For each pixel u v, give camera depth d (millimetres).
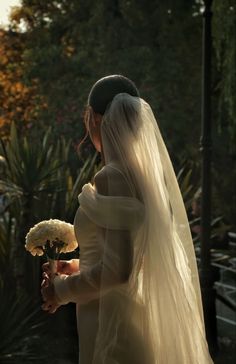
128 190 3428
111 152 3518
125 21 21828
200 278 8562
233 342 8742
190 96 21344
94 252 3465
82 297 3451
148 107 3600
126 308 3410
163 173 3596
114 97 3578
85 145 13773
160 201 3500
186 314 3490
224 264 9852
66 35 24094
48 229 3604
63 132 20703
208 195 8570
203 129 8578
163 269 3449
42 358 7293
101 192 3432
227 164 19875
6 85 24938
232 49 11648
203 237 8578
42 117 21469
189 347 3482
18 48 25672
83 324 3496
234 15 11531
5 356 6992
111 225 3359
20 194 8266
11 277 7828
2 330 6957
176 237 3602
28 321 7402
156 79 21078
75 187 8422
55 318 7961
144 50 20969
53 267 3602
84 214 3463
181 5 22125
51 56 21859
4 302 7012
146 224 3418
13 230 8703
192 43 22391
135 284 3416
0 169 8305
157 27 21906
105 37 21578
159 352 3445
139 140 3518
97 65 21344
